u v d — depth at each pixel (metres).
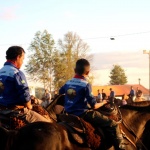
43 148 5.61
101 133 6.87
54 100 8.07
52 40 45.75
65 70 46.03
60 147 5.90
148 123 7.95
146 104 8.30
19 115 6.71
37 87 43.41
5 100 6.76
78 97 7.02
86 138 6.51
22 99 6.69
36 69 45.59
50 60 45.69
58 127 6.18
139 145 7.59
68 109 7.09
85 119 6.96
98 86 56.06
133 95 15.96
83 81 7.07
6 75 6.74
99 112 7.15
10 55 6.90
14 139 5.66
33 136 5.68
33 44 45.56
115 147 6.95
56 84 45.91
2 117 6.67
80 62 7.18
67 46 47.41
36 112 7.05
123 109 7.88
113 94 13.38
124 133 7.30
